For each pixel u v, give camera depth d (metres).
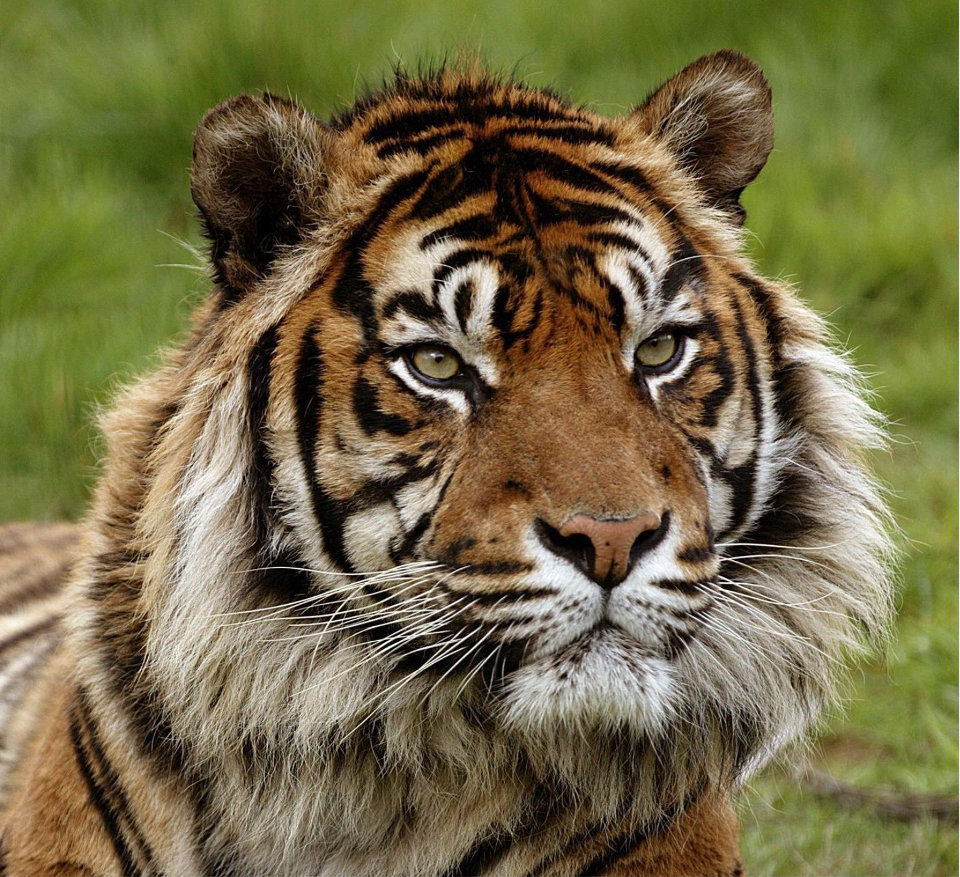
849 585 6.06
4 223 11.73
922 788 8.36
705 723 5.84
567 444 5.12
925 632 9.41
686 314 5.58
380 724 5.67
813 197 13.99
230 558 5.52
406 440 5.32
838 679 6.35
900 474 11.28
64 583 7.73
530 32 15.48
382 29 14.20
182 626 5.49
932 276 13.29
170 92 13.27
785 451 5.93
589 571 5.02
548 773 5.80
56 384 10.41
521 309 5.30
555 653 5.14
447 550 5.23
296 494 5.46
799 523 5.98
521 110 5.98
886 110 15.77
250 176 5.57
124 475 5.95
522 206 5.50
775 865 7.73
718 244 6.01
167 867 5.78
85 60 13.85
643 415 5.34
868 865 7.77
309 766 5.65
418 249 5.43
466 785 5.75
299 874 5.92
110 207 12.38
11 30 14.67
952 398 12.06
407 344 5.35
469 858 5.87
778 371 5.95
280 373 5.45
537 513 5.07
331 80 13.29
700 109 6.23
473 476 5.22
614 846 5.94
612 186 5.77
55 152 13.02
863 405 6.14
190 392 5.58
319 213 5.64
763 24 16.11
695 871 6.05
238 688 5.59
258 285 5.62
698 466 5.50
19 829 6.00
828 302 12.82
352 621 5.50
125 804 5.73
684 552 5.19
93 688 5.77
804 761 6.84
